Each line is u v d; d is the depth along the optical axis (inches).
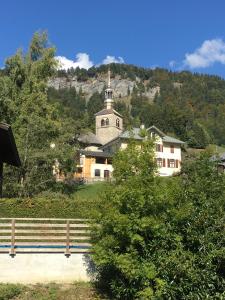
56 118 1705.2
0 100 1582.2
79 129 1903.3
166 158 3331.7
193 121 6200.8
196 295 518.6
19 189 1526.8
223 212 547.2
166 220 575.5
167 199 580.7
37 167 1581.0
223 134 6668.3
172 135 5634.8
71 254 706.2
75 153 1760.6
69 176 1744.6
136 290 568.4
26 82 1684.3
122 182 638.5
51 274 692.7
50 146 1643.7
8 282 674.2
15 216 985.5
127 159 646.5
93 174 3368.6
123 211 597.0
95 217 630.5
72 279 698.2
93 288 653.3
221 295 517.0
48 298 595.2
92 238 669.3
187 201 576.4
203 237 534.9
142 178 607.2
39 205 1002.7
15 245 703.7
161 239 563.2
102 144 3885.3
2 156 949.8
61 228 803.4
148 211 585.3
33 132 1567.4
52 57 1743.4
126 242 588.1
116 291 598.9
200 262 528.1
